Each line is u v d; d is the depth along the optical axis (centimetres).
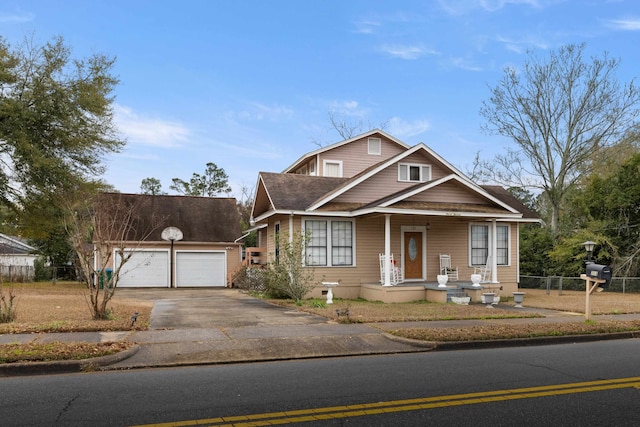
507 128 3325
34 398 621
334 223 1989
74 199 2280
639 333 1188
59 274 3431
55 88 2323
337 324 1202
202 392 652
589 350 991
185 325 1163
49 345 865
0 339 944
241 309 1538
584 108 3072
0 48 2253
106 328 1066
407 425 525
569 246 2708
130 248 2867
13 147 2297
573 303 1856
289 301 1797
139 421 533
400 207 1836
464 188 2067
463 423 532
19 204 2517
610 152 3094
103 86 2472
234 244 3114
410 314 1402
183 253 3038
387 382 709
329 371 784
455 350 988
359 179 2019
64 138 2381
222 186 5997
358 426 521
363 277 2005
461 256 2147
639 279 2416
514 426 524
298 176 2242
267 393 647
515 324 1231
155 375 754
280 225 2109
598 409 585
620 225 2648
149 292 2483
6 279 2709
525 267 3005
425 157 2191
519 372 777
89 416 548
